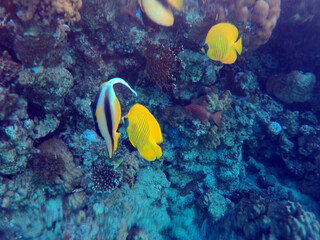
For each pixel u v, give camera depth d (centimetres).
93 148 116
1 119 87
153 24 124
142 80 136
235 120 159
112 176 118
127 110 132
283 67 186
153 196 138
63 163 105
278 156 182
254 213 132
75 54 112
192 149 150
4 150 88
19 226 99
